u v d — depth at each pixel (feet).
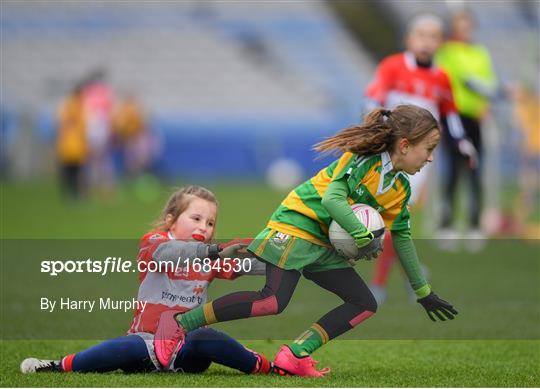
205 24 379.96
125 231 165.58
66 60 367.66
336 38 373.81
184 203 60.70
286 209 59.47
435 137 58.39
